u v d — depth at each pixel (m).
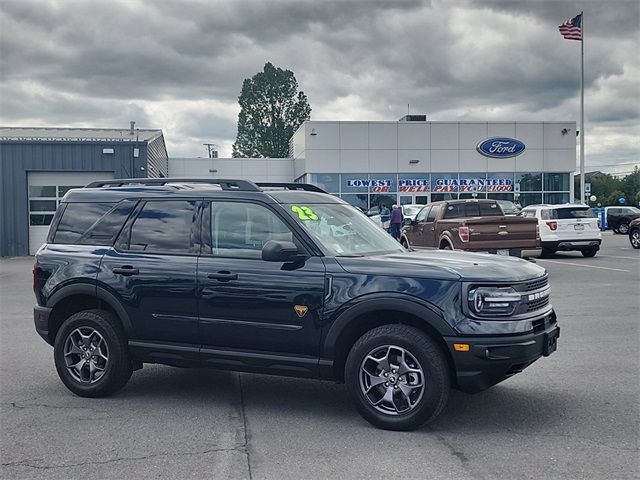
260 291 5.77
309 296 5.61
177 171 44.41
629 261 20.42
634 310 11.09
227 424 5.64
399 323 5.58
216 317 5.96
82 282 6.53
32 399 6.45
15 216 26.95
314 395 6.56
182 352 6.12
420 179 38.94
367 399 5.46
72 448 5.07
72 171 27.30
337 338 5.53
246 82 76.00
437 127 38.88
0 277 18.55
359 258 5.71
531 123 39.50
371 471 4.55
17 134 30.89
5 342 9.20
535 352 5.32
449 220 15.76
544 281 5.79
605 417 5.67
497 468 4.59
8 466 4.71
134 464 4.73
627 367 7.33
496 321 5.20
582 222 21.25
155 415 5.91
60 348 6.57
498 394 6.39
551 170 39.78
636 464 4.64
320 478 4.44
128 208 6.65
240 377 7.34
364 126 38.47
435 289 5.27
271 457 4.84
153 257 6.31
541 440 5.13
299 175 42.00
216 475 4.51
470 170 39.22
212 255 6.11
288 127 74.56
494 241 14.81
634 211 37.69
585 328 9.54
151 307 6.21
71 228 6.85
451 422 5.60
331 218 6.37
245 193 6.20
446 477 4.44
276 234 5.96
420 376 5.28
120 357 6.38
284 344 5.73
